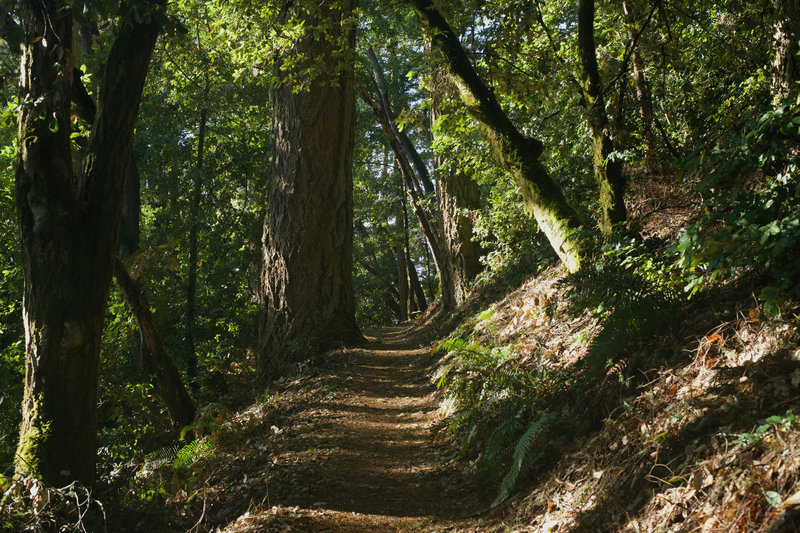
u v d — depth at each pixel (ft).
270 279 46.06
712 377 14.38
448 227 62.59
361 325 135.64
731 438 11.93
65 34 20.01
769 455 10.50
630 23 29.22
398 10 34.60
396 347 48.67
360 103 105.19
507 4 31.99
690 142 31.37
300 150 45.62
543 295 31.27
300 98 45.62
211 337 53.72
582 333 22.65
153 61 53.57
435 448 23.50
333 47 45.19
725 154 16.46
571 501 14.44
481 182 47.03
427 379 35.42
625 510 12.59
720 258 15.02
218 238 55.31
